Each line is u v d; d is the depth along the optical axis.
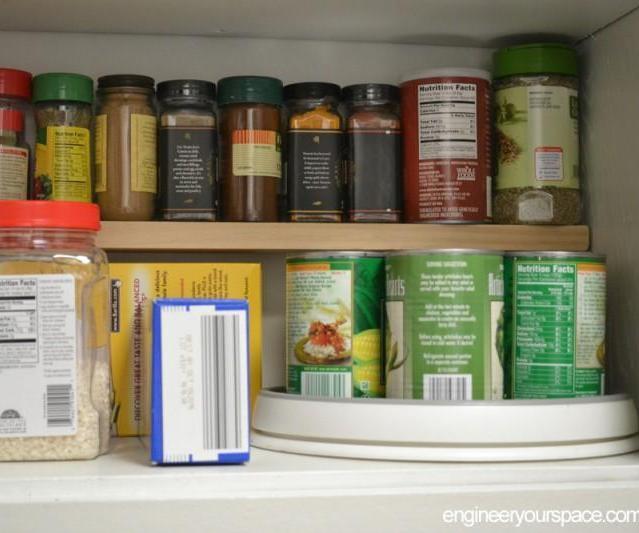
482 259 0.83
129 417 0.92
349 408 0.80
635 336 0.92
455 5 0.93
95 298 0.82
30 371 0.79
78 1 0.92
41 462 0.78
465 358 0.82
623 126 0.94
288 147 0.97
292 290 0.89
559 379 0.86
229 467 0.76
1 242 0.79
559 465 0.77
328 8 0.95
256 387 0.93
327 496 0.72
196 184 0.95
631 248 0.93
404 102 0.98
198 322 0.76
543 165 0.98
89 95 0.96
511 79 0.99
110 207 0.94
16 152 0.95
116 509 0.71
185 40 1.04
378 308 0.88
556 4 0.92
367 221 0.97
